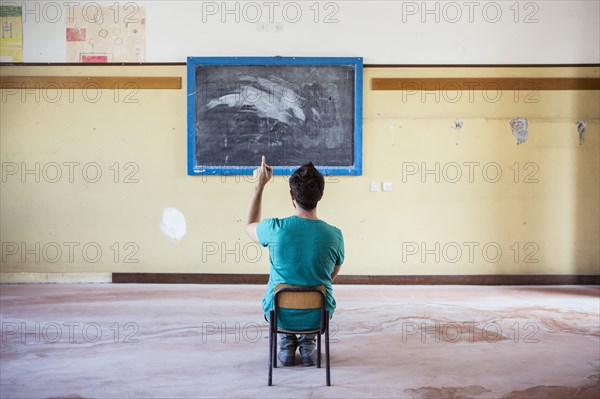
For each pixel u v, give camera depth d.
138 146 5.94
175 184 5.94
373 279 5.93
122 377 3.12
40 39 5.90
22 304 4.94
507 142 5.92
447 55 5.90
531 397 2.85
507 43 5.90
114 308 4.79
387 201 5.94
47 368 3.27
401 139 5.92
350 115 5.87
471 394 2.88
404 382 3.05
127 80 5.92
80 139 5.94
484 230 5.94
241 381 3.06
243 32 5.91
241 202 5.94
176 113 5.92
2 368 3.26
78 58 5.91
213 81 5.88
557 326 4.24
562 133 5.91
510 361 3.42
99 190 5.95
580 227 5.94
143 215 5.96
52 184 5.95
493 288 5.75
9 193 5.95
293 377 3.12
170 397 2.83
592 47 5.89
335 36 5.91
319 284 3.03
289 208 5.91
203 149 5.90
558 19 5.88
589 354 3.56
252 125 5.89
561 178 5.93
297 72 5.87
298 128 5.89
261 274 5.94
